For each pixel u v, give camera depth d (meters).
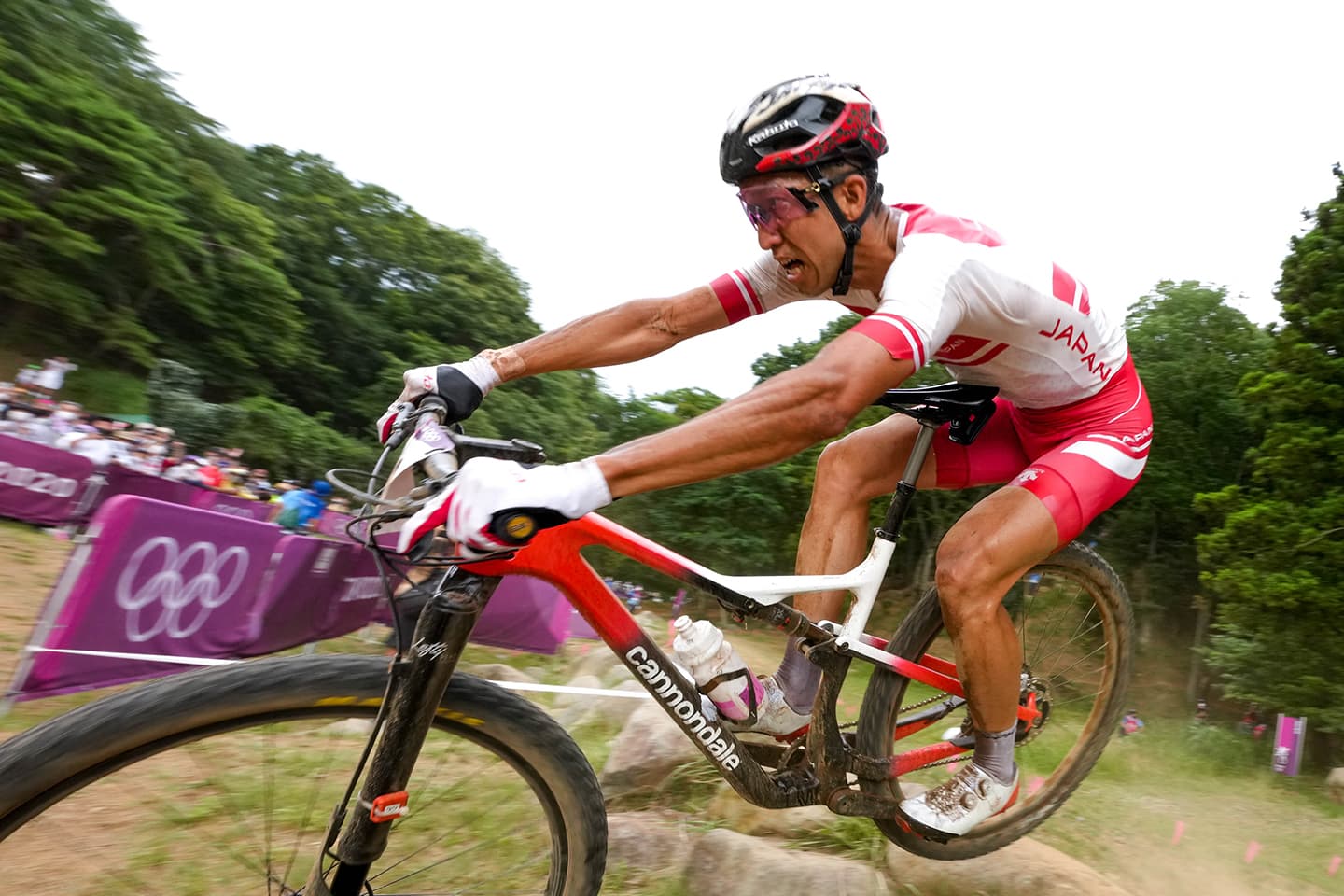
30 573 6.46
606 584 1.52
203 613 4.36
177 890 1.65
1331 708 11.12
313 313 40.47
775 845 2.54
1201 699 12.89
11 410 10.59
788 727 1.80
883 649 2.03
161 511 4.01
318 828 1.70
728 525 20.55
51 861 1.52
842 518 2.05
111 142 27.14
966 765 2.04
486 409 35.34
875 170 1.69
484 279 47.22
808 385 1.34
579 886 1.58
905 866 2.41
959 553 1.85
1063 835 3.27
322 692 1.32
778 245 1.69
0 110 23.92
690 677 1.69
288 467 27.84
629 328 2.00
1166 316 23.39
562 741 1.55
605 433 41.00
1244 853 3.50
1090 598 2.34
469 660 5.68
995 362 1.85
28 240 25.94
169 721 1.20
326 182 44.97
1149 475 19.66
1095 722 2.33
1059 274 1.83
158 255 29.12
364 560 5.53
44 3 28.61
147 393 27.25
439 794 1.68
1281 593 11.59
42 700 3.77
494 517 1.16
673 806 2.88
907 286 1.54
